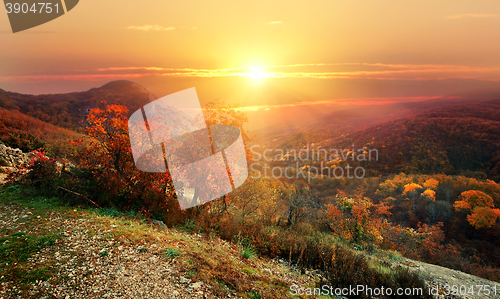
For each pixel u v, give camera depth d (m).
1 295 2.79
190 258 4.39
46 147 14.38
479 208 39.81
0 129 18.95
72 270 3.42
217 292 3.58
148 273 3.66
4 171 8.37
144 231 5.22
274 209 11.77
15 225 4.48
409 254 13.88
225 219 8.05
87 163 6.93
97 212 5.82
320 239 9.48
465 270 12.64
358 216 13.82
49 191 6.43
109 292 3.09
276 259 6.72
